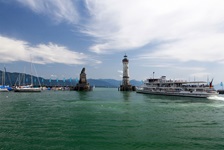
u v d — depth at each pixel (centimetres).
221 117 4181
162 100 8406
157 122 3625
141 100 8325
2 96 10200
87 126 3262
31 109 5228
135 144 2392
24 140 2522
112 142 2458
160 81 13250
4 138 2600
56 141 2488
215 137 2702
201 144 2414
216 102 7550
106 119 3859
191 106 6147
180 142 2477
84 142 2453
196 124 3488
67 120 3744
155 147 2302
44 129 3059
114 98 9462
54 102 7200
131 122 3594
